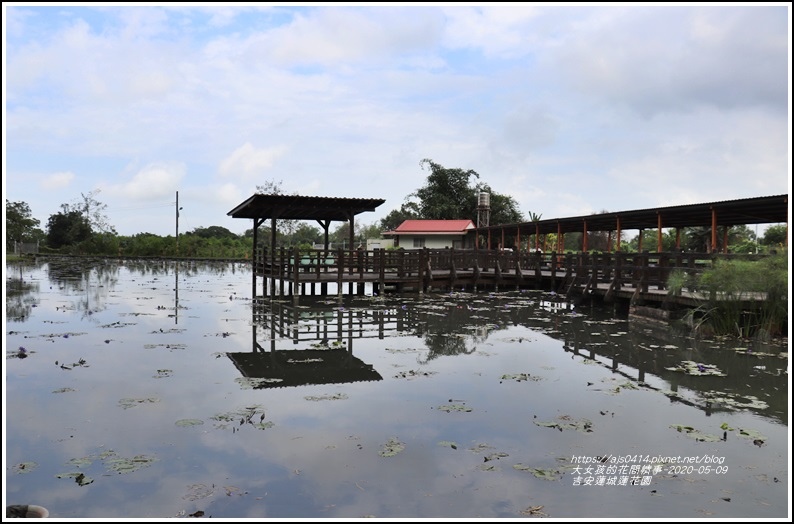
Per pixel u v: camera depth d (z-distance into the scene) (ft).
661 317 37.93
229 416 17.48
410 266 60.44
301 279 51.62
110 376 22.48
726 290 32.12
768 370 24.63
